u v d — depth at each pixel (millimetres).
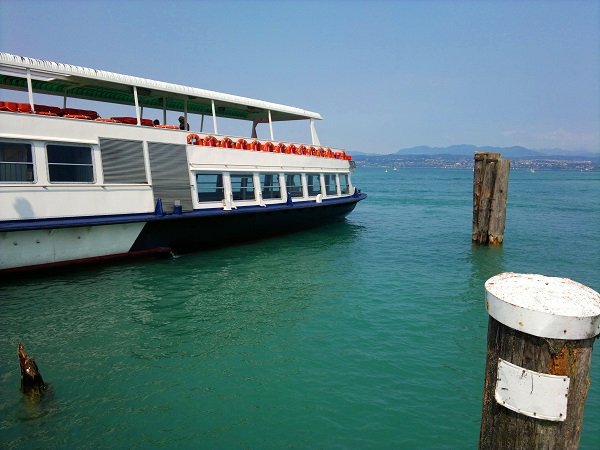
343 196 26016
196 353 8953
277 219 20406
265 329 10234
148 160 15328
